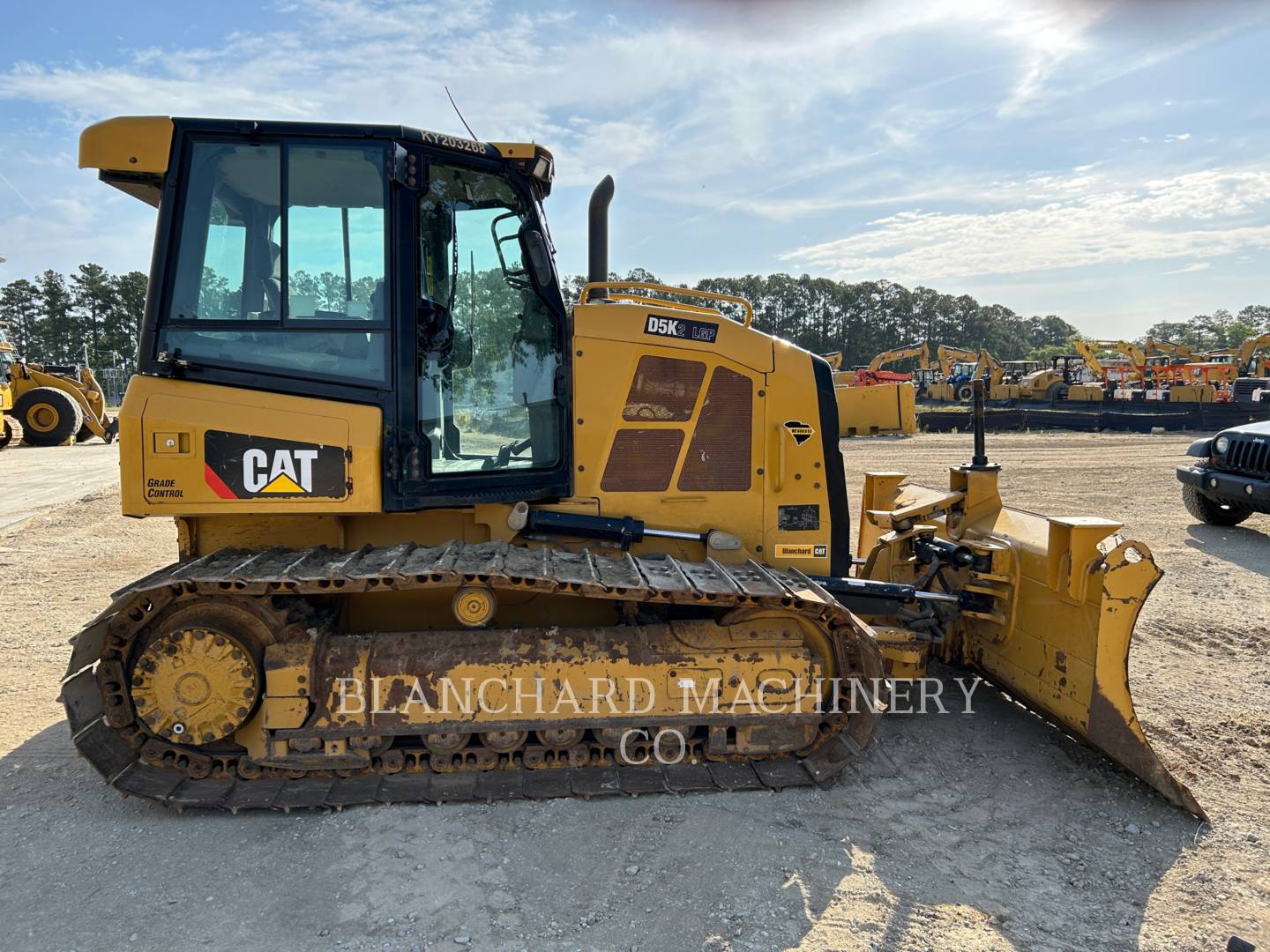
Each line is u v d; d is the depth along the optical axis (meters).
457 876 3.13
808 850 3.34
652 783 3.78
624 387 4.15
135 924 2.85
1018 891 3.09
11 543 9.28
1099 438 23.08
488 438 4.00
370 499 3.65
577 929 2.84
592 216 4.78
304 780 3.73
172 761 3.67
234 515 3.84
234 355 3.64
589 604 4.21
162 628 3.58
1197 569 7.93
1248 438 9.32
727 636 3.86
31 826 3.48
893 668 4.43
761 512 4.32
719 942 2.77
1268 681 5.19
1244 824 3.58
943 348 37.78
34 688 5.02
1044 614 4.27
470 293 3.96
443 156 3.78
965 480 5.17
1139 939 2.83
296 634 3.65
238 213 3.64
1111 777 4.00
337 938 2.78
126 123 3.57
